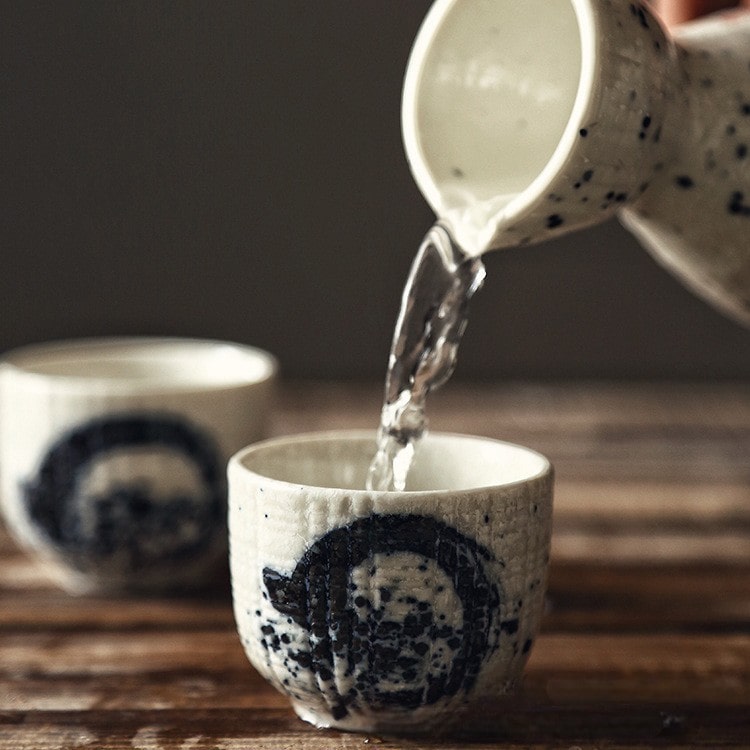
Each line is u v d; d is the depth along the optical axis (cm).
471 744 43
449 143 45
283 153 80
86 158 80
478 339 81
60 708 45
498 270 80
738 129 45
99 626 49
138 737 44
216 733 44
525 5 44
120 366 55
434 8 45
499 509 42
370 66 79
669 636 48
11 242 81
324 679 42
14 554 54
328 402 66
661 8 51
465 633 42
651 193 45
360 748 43
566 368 81
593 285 80
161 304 82
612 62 42
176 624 49
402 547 42
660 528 55
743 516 55
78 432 50
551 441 62
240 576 43
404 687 42
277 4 79
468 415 65
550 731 44
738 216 45
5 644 48
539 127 45
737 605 50
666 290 80
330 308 81
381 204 80
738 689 46
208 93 80
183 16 79
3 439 51
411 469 46
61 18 79
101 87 79
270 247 81
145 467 50
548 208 43
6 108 79
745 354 81
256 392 51
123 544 50
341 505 42
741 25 46
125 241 81
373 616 42
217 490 50
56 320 81
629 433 63
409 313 45
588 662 47
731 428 64
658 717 45
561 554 53
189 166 80
